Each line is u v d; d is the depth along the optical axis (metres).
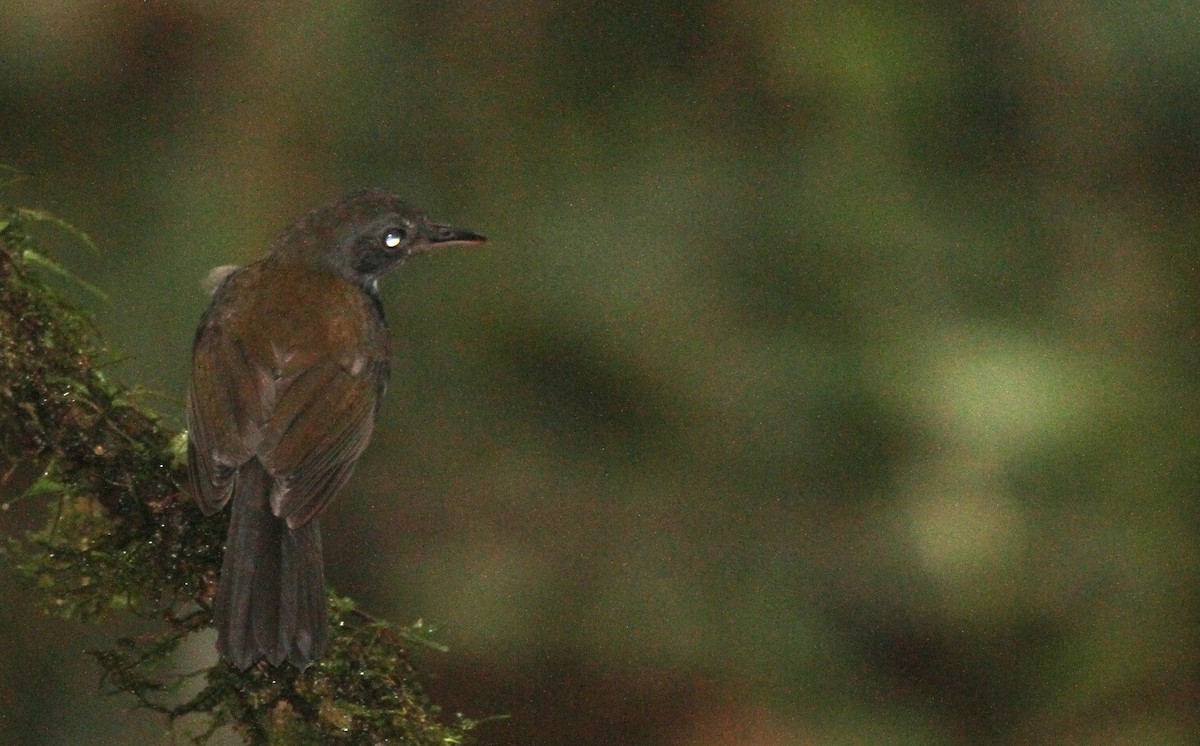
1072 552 11.91
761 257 12.16
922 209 12.10
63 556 7.09
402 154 12.48
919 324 11.92
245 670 6.89
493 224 12.46
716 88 12.40
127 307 11.95
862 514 12.52
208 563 7.18
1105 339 11.97
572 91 12.49
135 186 12.25
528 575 13.12
